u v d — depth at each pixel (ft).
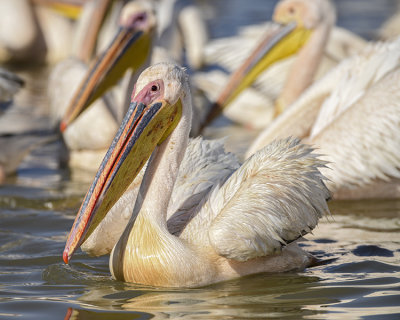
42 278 31.37
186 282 29.89
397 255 33.40
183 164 34.04
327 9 54.90
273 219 29.94
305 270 31.83
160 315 26.84
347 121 42.63
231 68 70.64
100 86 47.85
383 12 98.37
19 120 60.64
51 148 55.31
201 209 31.53
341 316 26.45
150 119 29.86
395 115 41.78
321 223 38.65
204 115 62.08
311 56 54.90
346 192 42.70
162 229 30.09
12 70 82.94
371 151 41.83
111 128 50.21
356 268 31.81
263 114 62.44
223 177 32.86
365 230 37.32
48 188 45.50
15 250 34.83
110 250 34.17
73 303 28.25
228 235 29.58
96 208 28.99
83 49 64.75
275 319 26.32
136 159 29.89
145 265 29.99
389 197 42.91
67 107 50.90
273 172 30.83
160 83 30.07
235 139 57.82
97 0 65.41
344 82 45.14
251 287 29.89
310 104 46.83
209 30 89.76
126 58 48.32
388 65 45.06
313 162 31.17
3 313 27.27
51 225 38.52
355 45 65.31
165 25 77.41
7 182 47.03
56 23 86.94
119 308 27.66
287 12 55.21
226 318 26.45
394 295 28.40
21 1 85.66
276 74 63.41
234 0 109.60
